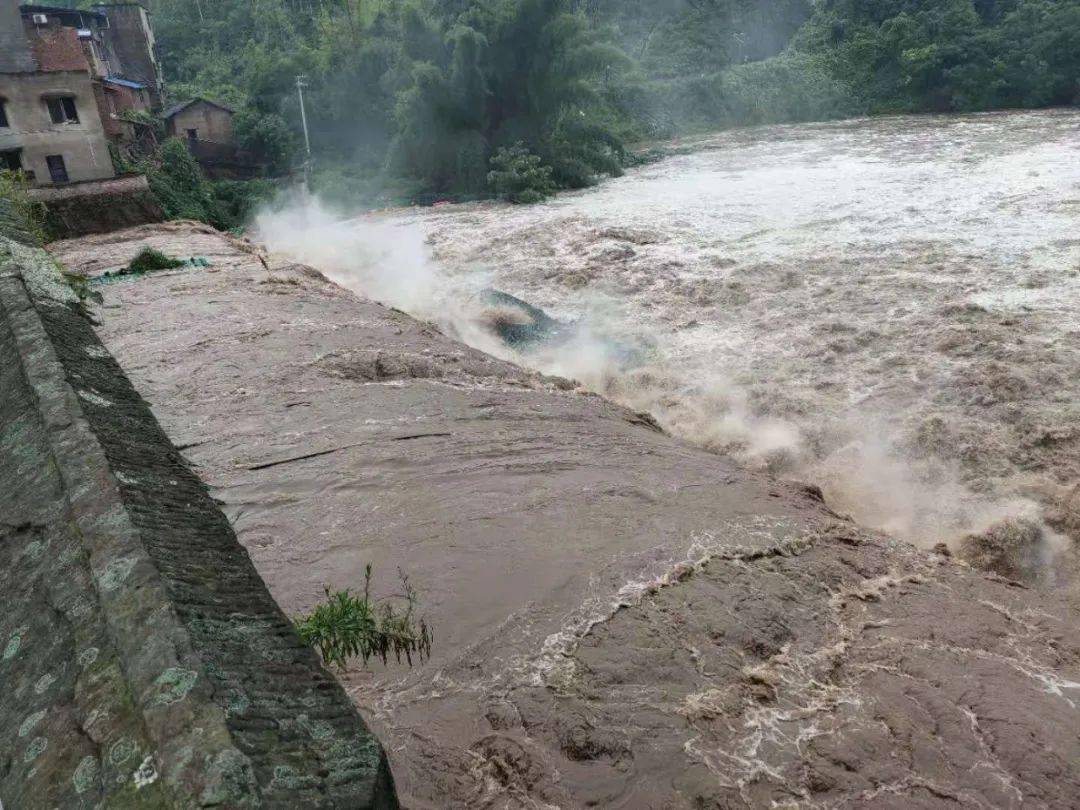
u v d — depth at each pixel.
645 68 58.88
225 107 47.69
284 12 62.66
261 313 14.59
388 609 5.27
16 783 1.71
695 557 6.93
